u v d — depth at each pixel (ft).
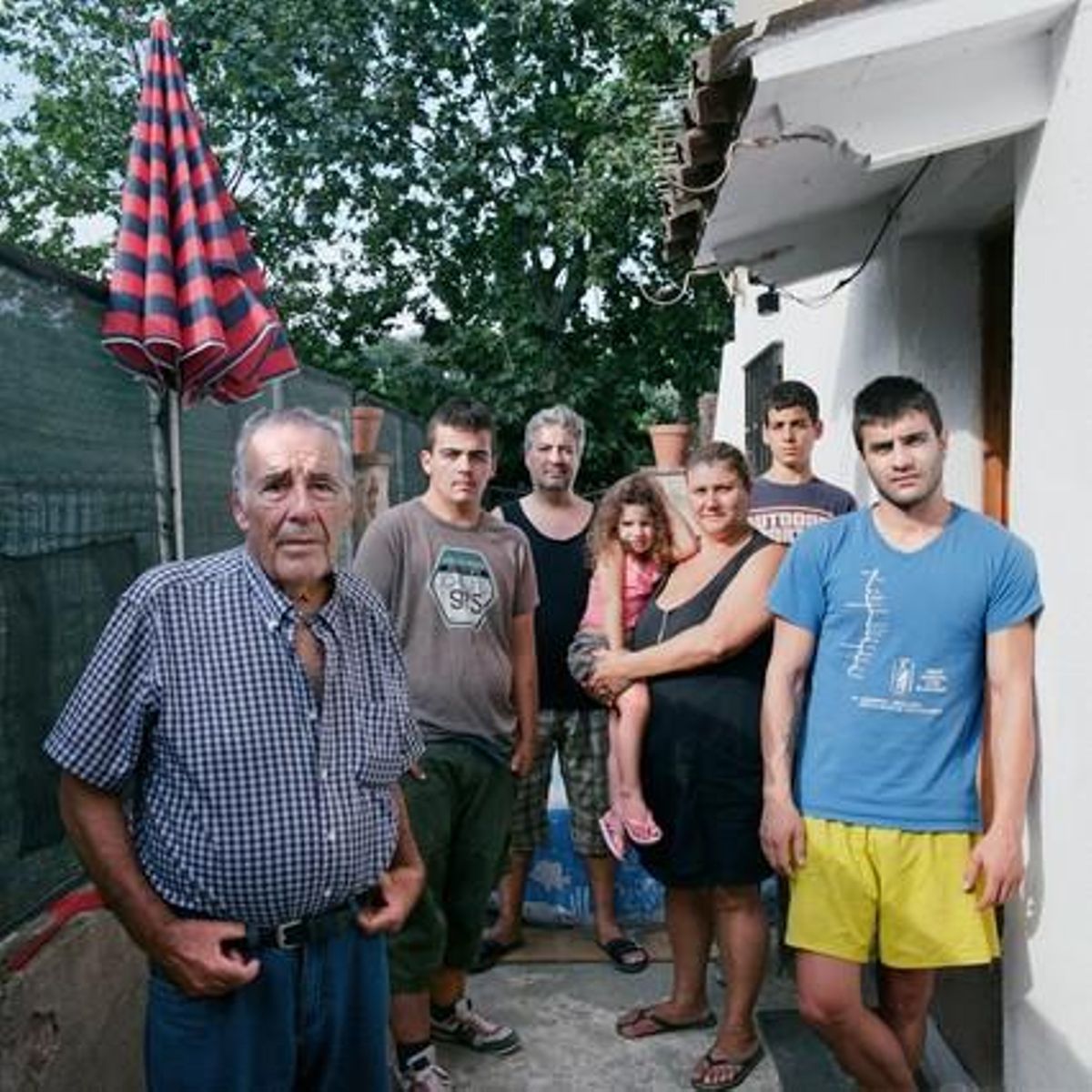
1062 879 7.32
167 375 11.61
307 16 38.24
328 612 6.64
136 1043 9.80
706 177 10.46
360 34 39.06
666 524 10.60
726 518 10.00
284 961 6.47
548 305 40.75
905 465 7.76
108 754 6.14
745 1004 10.11
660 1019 11.12
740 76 7.88
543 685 12.95
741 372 28.78
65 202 46.03
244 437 6.63
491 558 10.50
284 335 13.06
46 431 9.11
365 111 38.42
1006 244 11.55
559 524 13.08
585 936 13.65
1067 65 7.25
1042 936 7.68
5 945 7.89
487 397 39.14
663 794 9.93
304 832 6.28
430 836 9.92
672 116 12.71
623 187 34.01
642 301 39.11
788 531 12.44
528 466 13.39
